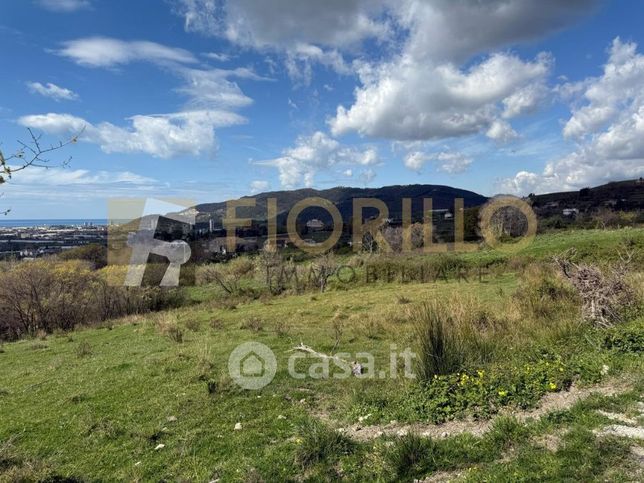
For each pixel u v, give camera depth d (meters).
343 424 6.70
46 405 8.83
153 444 6.59
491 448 5.00
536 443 4.89
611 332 8.55
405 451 5.04
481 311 12.34
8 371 13.41
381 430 6.18
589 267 11.14
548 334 9.65
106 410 8.16
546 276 16.78
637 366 6.65
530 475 4.18
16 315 29.61
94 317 30.06
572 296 13.84
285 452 5.73
